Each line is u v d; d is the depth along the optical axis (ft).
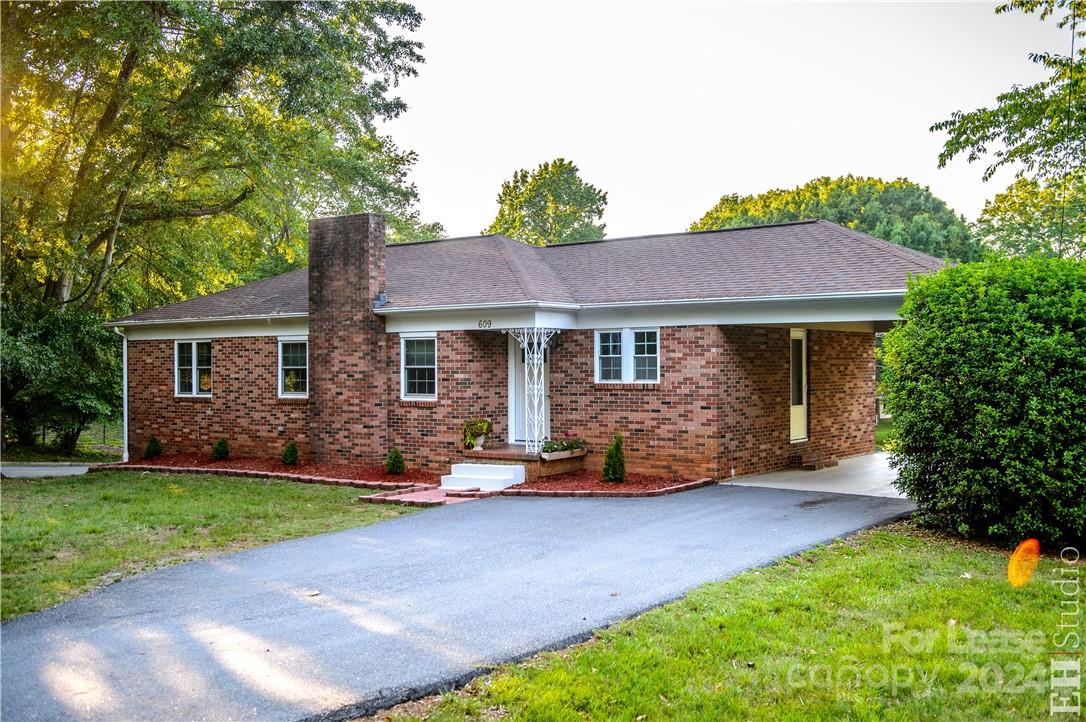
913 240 122.52
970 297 31.68
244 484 51.72
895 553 29.17
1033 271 31.09
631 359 49.75
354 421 56.75
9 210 64.34
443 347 53.36
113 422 87.20
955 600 22.98
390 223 119.44
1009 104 64.08
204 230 92.12
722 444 47.01
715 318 46.39
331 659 18.89
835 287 42.88
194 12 56.08
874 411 67.10
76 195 67.87
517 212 206.08
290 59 61.36
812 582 24.79
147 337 70.33
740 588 24.29
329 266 57.72
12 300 74.33
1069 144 64.90
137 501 44.11
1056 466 29.14
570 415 52.19
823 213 152.66
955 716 15.72
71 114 66.13
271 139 74.43
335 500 44.68
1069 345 29.27
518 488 45.83
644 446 49.01
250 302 66.85
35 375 70.28
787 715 15.69
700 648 19.21
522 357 54.29
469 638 20.26
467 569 27.89
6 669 18.53
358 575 27.37
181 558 30.58
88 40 58.08
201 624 21.91
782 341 53.62
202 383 67.21
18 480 55.21
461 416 52.54
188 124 64.64
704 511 38.19
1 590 25.67
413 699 16.83
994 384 30.50
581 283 55.21
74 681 17.71
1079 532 28.71
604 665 18.17
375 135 83.87
